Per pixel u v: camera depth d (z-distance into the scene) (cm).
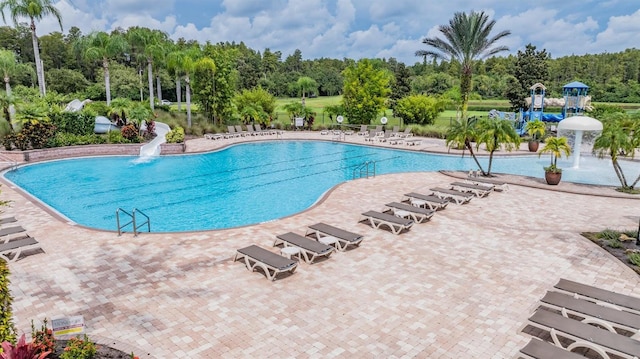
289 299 766
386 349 619
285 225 1184
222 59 3681
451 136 1878
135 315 710
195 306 739
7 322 506
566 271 890
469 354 609
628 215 1299
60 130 2588
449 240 1073
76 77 6062
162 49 3828
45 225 1178
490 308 739
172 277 852
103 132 2912
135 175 2016
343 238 994
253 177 2017
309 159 2497
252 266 879
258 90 4228
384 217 1151
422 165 2325
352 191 1600
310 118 3872
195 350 614
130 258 948
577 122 2066
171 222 1355
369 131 3416
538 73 5238
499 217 1274
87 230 1138
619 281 843
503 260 948
